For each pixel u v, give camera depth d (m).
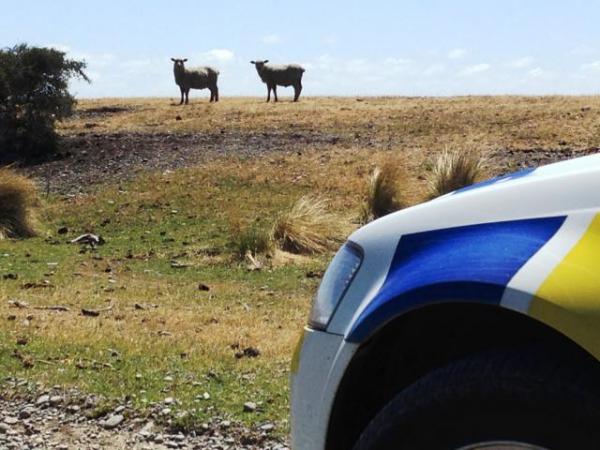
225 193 17.14
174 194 17.11
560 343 2.37
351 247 2.82
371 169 18.75
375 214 15.40
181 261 12.44
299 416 2.81
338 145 22.05
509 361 2.35
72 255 12.77
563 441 2.23
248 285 10.79
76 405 5.63
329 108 30.94
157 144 22.83
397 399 2.51
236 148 21.84
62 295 9.46
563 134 21.95
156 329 7.77
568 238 2.37
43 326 7.57
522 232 2.45
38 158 21.94
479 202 2.62
